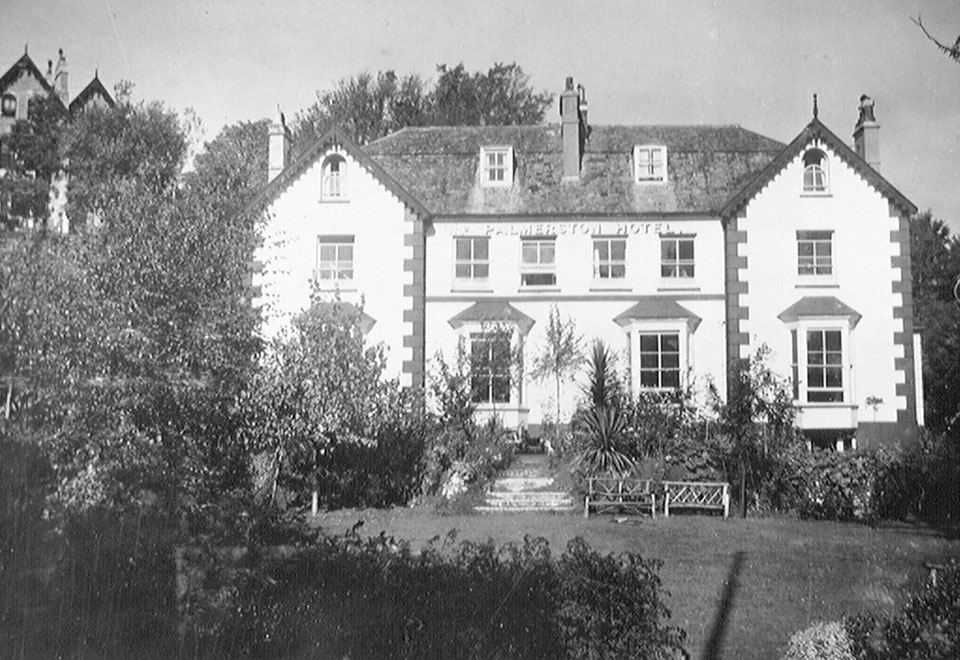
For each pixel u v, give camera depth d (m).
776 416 19.25
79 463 9.14
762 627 9.69
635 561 7.81
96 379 9.89
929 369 30.62
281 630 7.52
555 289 27.64
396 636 7.34
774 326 26.89
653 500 17.53
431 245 27.81
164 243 11.45
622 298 27.56
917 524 16.86
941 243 39.25
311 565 7.82
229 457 11.27
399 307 27.22
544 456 23.88
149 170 13.46
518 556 7.97
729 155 29.20
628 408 20.80
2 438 8.98
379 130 41.81
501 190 28.53
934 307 35.28
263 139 35.81
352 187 27.58
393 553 8.13
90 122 24.59
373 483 19.14
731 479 18.44
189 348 11.07
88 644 7.61
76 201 17.91
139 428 9.97
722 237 27.61
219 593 7.73
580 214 27.77
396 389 21.50
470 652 7.25
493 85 43.84
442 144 30.14
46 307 10.23
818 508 17.69
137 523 8.31
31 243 11.10
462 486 19.27
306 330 18.27
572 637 7.34
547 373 26.83
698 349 27.27
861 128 28.55
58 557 7.93
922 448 19.06
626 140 30.08
